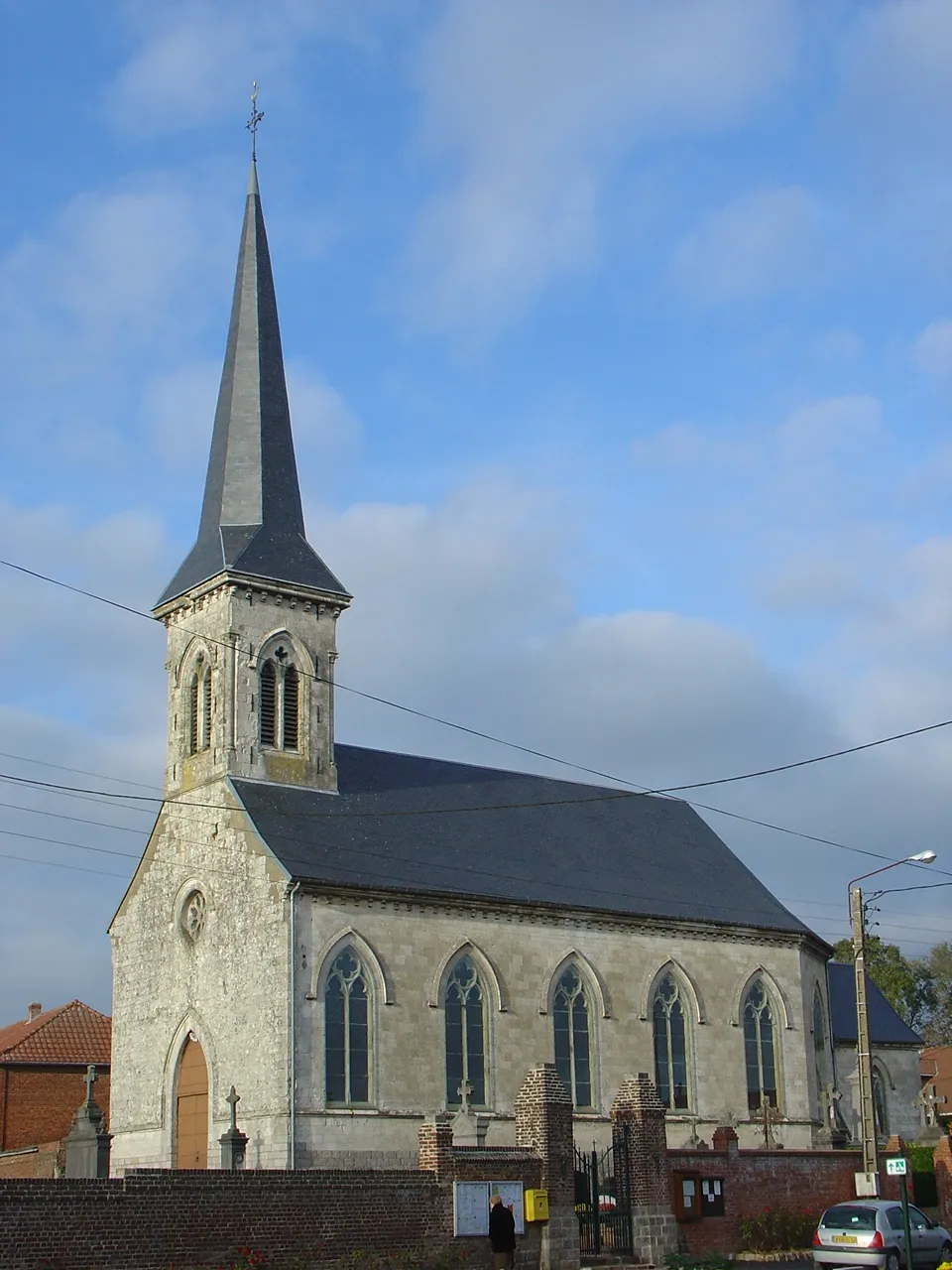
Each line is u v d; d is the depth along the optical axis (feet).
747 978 228.43
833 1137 233.14
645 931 218.18
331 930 184.75
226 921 191.93
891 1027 284.00
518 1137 146.61
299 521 218.38
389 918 190.80
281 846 188.65
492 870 208.33
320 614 213.46
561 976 207.41
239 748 200.95
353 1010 184.65
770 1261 161.68
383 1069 184.24
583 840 231.50
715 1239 162.50
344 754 219.82
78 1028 258.78
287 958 180.14
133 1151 199.93
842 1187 180.34
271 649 207.72
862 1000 159.12
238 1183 122.52
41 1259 110.11
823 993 250.16
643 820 249.34
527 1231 140.67
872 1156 155.63
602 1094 205.87
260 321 227.40
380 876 192.44
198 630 210.38
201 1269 118.32
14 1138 243.60
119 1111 204.74
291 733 207.41
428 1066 188.85
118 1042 208.13
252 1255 121.29
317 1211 126.62
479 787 230.89
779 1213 169.27
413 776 224.33
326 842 195.00
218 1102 186.50
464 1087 172.55
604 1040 208.33
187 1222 118.62
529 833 225.15
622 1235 152.25
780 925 234.17
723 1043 222.28
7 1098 245.24
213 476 220.84
